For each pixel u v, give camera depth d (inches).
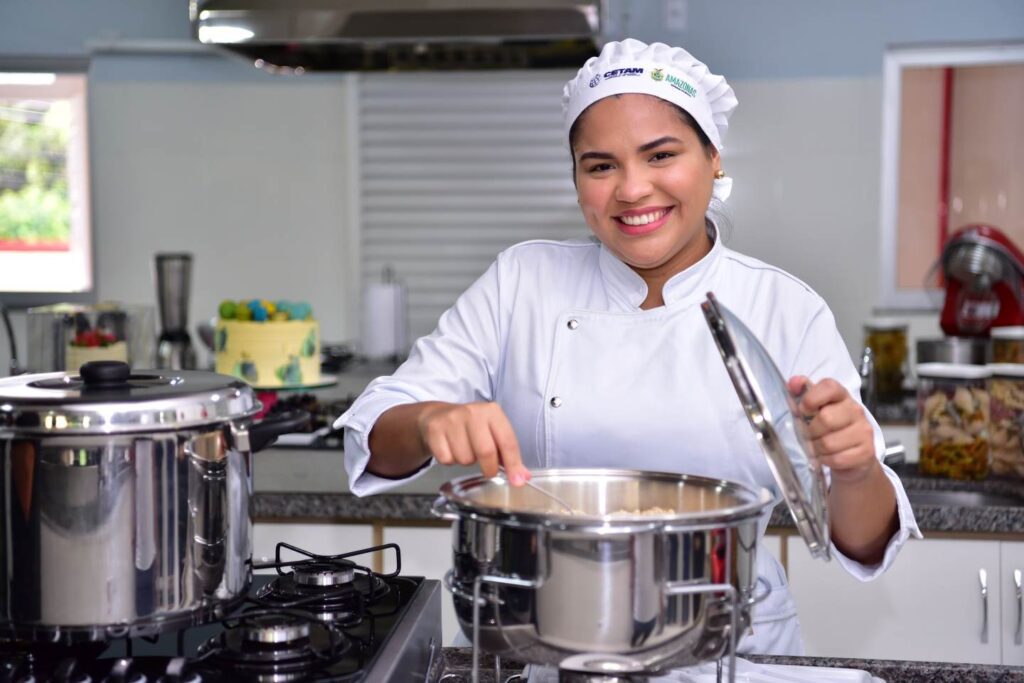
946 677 38.6
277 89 162.6
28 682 31.0
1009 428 80.7
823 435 34.7
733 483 34.2
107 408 31.3
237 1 102.9
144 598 31.9
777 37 154.2
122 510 31.4
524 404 52.1
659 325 49.9
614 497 37.2
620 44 45.1
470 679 38.8
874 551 41.8
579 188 46.3
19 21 163.3
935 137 155.4
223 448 33.5
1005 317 118.0
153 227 165.3
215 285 165.6
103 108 163.8
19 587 31.7
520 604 29.2
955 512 72.8
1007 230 154.6
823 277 156.2
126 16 162.6
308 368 100.3
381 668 32.0
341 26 103.2
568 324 51.3
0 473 31.7
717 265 50.4
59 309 102.9
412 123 161.2
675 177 43.9
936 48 153.3
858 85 153.6
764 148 155.7
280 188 163.9
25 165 166.2
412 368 52.2
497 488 37.0
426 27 102.9
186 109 163.5
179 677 30.2
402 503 73.9
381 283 151.7
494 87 160.1
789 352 49.4
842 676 37.2
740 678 36.9
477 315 53.5
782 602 53.3
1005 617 73.2
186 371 38.0
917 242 157.2
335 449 89.7
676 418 49.6
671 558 28.4
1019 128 152.9
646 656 29.0
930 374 82.0
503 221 162.4
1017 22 150.6
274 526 75.6
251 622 33.6
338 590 38.1
